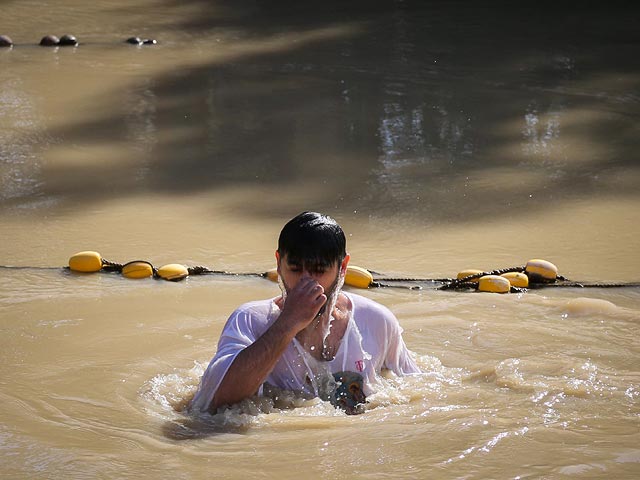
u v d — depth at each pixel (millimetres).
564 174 19812
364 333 9781
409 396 9570
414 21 35250
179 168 20234
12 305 12969
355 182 19328
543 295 13641
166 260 15195
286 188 18984
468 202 18219
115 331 12016
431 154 21156
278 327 9102
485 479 7641
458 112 24391
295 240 9195
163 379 10422
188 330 12094
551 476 7660
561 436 8461
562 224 17031
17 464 8195
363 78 27734
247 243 16062
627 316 12422
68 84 27094
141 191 18781
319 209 17797
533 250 15758
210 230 16672
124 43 32562
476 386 9906
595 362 10719
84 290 13711
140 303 13180
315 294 9125
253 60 30062
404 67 29000
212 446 8484
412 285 14102
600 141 22078
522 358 10711
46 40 32344
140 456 8312
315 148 21516
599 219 17266
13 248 15656
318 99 25594
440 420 8875
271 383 9648
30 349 11352
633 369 10500
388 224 17047
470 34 33188
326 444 8414
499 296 13508
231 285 14039
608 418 8906
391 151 21359
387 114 24172
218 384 9180
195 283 14133
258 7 38281
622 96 25812
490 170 20125
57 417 9289
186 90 26594
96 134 22609
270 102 25359
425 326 12133
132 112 24453
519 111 24453
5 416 9297
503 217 17406
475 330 11984
